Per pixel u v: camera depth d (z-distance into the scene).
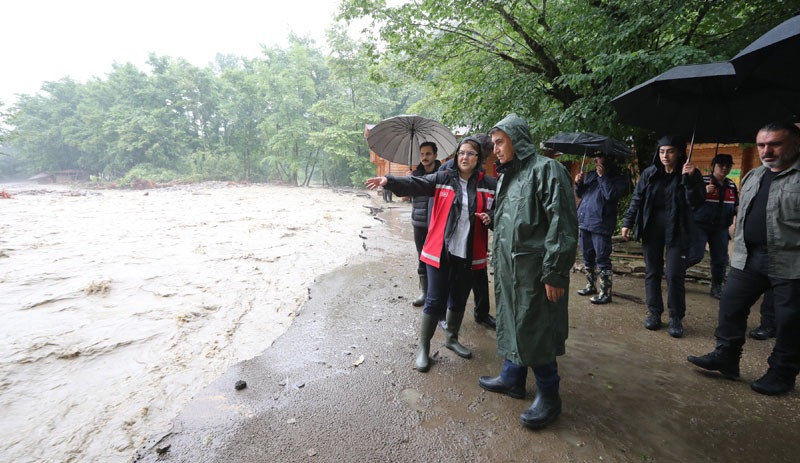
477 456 2.11
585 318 4.16
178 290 5.16
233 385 2.82
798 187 2.45
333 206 17.52
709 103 3.56
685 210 3.58
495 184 3.08
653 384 2.85
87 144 50.38
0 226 10.15
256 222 11.64
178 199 21.02
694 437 2.26
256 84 41.09
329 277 5.86
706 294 4.96
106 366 3.16
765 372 3.02
